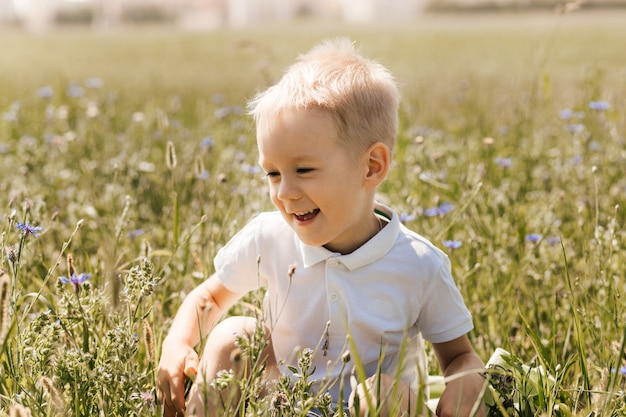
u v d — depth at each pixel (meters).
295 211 2.36
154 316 2.94
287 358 2.53
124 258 3.49
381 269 2.45
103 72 12.62
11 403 2.18
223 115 6.88
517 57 13.46
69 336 2.36
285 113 2.34
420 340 2.57
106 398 2.25
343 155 2.35
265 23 37.50
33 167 4.92
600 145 5.18
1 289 1.93
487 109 7.64
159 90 10.23
